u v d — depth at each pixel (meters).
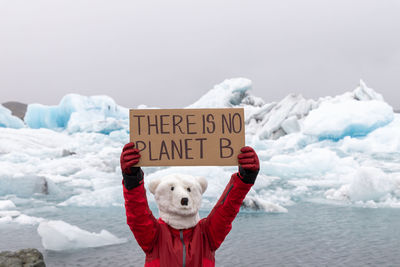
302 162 11.98
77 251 4.23
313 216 5.89
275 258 3.90
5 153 17.98
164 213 1.63
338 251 4.11
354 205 6.73
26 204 7.41
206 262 1.57
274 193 8.15
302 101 23.47
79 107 32.56
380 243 4.37
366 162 12.28
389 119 16.56
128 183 1.44
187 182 1.64
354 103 17.11
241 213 6.18
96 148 21.83
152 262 1.54
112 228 5.35
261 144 19.44
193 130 1.53
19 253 3.39
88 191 8.98
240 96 34.38
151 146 1.52
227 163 1.52
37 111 33.47
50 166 13.09
